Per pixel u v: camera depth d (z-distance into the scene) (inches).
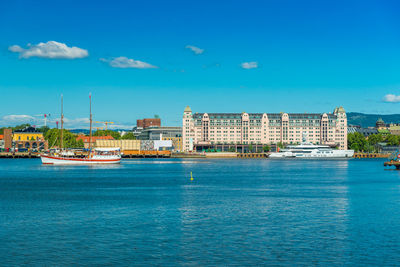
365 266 1989.4
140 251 2220.7
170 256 2138.3
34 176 6840.6
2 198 4089.6
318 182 5733.3
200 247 2285.9
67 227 2753.4
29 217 3090.6
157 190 4744.1
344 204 3639.3
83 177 6638.8
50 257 2129.7
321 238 2452.0
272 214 3166.8
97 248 2274.9
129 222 2901.1
